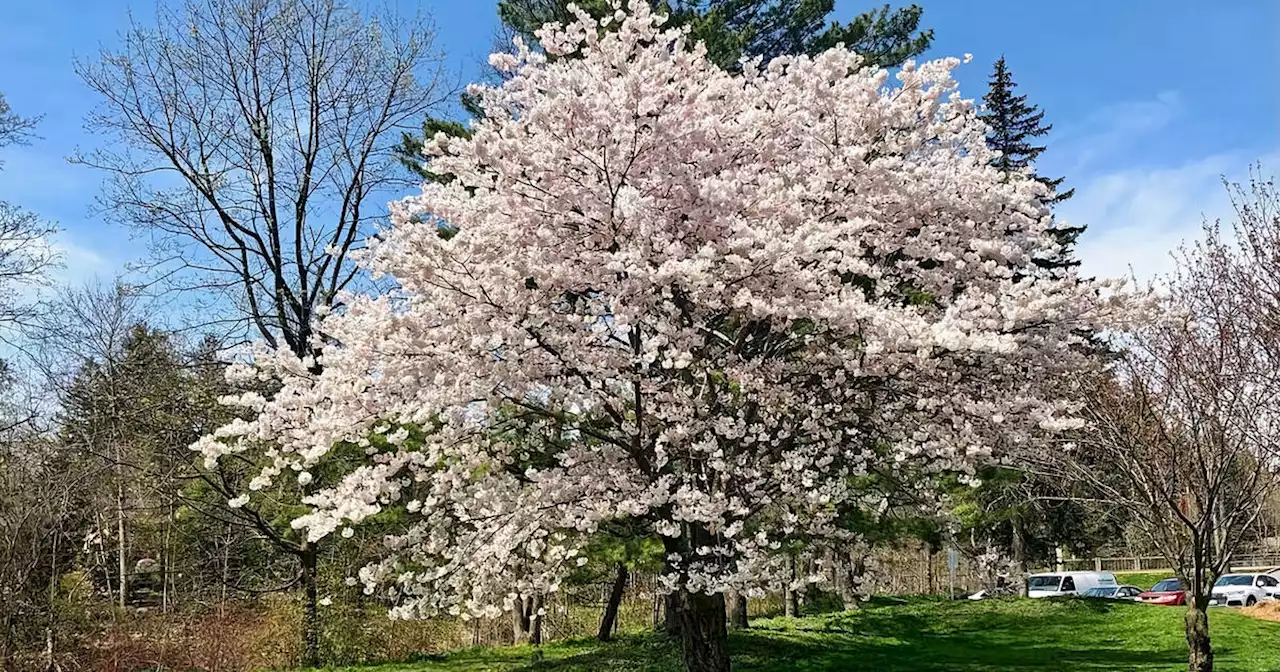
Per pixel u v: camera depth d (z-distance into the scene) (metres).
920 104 9.15
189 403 15.84
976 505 14.73
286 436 8.04
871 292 9.08
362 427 8.12
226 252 16.56
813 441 8.58
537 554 9.26
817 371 8.53
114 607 17.11
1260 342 10.07
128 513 20.38
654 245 7.57
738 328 9.16
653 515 8.41
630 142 7.50
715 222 7.68
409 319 7.40
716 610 8.80
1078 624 17.64
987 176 8.95
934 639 15.89
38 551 14.15
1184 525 9.60
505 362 7.61
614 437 8.16
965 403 8.27
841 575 9.37
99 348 21.41
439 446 8.50
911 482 10.08
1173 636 15.58
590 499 7.87
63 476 15.34
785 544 9.51
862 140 8.76
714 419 7.84
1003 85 25.69
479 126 8.05
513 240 7.94
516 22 16.25
